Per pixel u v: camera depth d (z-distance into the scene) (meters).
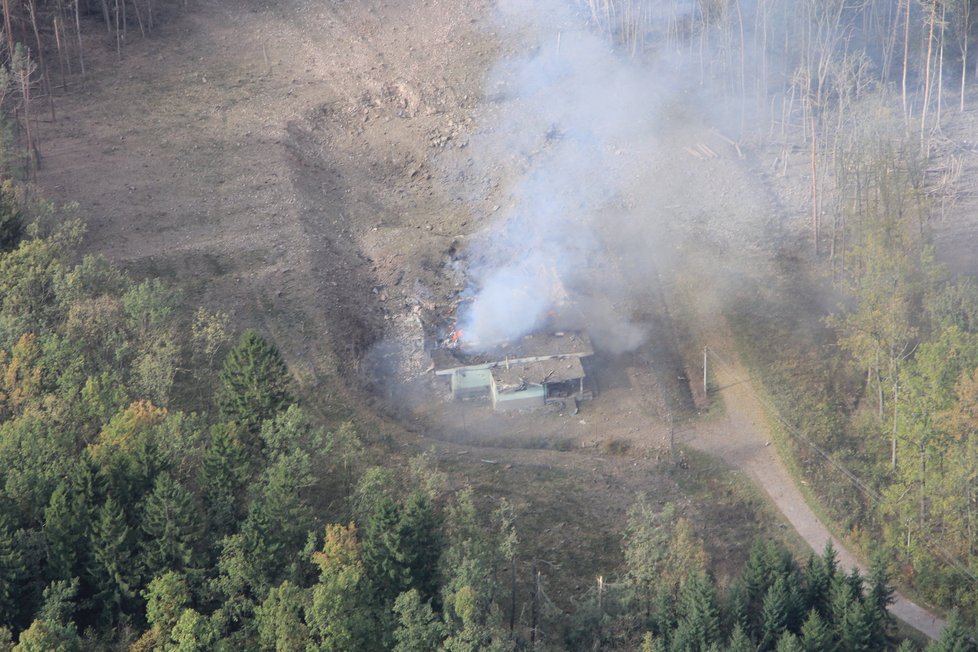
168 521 83.75
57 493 83.75
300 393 111.25
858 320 109.38
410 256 130.88
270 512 86.00
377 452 105.81
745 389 115.31
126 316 106.94
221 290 120.88
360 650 81.88
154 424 93.81
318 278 124.75
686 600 86.50
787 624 88.25
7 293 105.69
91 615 84.75
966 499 96.31
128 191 131.88
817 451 108.56
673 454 109.19
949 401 97.88
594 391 116.50
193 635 78.25
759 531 102.12
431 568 86.75
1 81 130.50
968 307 109.62
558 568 95.56
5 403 96.69
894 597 93.44
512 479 105.00
